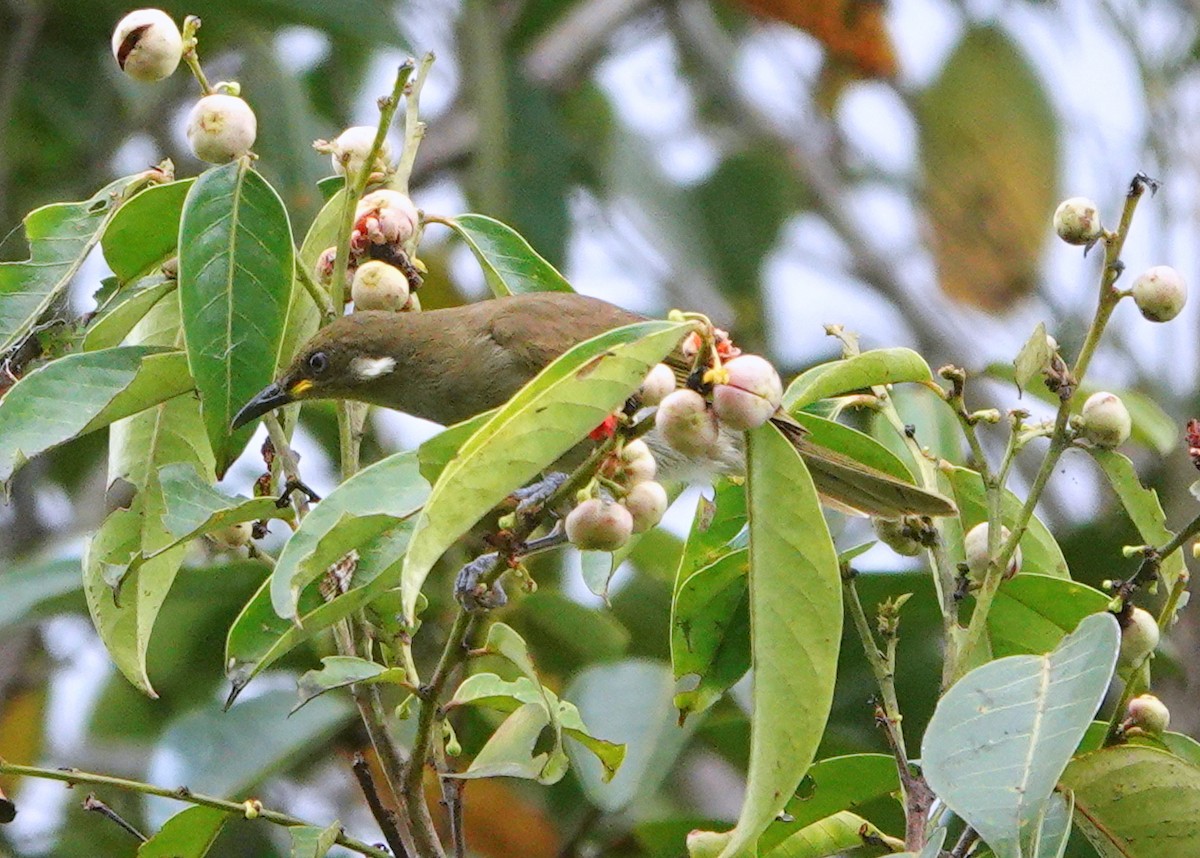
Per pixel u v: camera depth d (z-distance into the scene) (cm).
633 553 1130
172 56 709
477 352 980
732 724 1034
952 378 688
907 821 677
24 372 767
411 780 662
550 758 689
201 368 680
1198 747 700
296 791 1234
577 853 1063
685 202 1636
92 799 716
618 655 1128
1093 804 662
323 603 653
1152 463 1302
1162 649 1076
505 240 799
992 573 674
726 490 766
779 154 1727
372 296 732
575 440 553
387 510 607
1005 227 1681
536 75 1730
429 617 1117
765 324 1606
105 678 1271
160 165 750
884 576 1002
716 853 670
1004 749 556
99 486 1424
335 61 1677
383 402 1005
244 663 652
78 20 1511
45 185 1541
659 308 1612
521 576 680
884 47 1644
